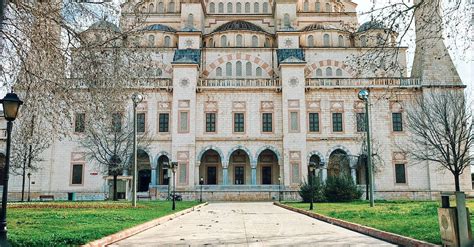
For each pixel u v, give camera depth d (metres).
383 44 16.09
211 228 17.55
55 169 58.12
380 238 13.51
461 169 44.75
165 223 20.36
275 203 45.62
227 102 60.12
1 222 10.72
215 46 66.44
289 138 58.38
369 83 59.59
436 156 50.59
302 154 58.00
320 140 59.12
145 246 12.06
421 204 32.28
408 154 57.84
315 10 74.88
